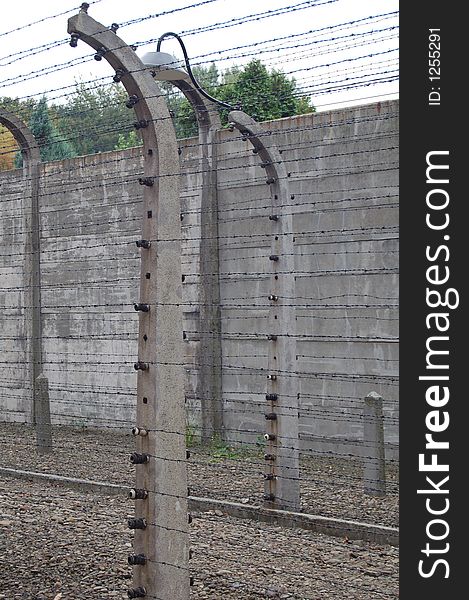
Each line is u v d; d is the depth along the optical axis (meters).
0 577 6.29
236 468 10.05
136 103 4.87
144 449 4.80
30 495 9.11
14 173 14.77
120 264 13.40
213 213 11.77
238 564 6.45
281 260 7.98
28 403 14.42
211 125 11.81
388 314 10.32
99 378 13.61
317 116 10.81
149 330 4.80
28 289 14.34
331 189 10.77
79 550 6.93
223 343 11.77
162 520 4.75
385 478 8.80
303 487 9.03
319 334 10.85
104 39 4.78
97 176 13.65
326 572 6.28
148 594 4.75
